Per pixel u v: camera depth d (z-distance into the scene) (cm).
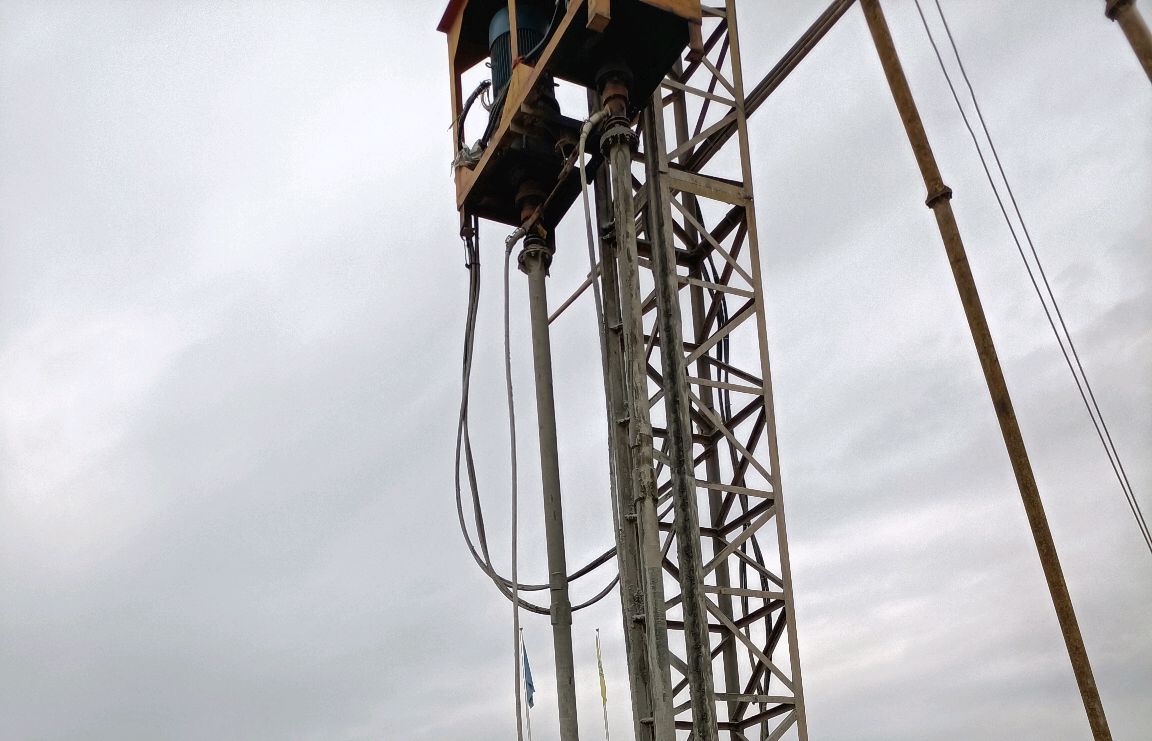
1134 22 1136
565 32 1503
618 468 1504
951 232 1269
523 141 1717
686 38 1526
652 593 1345
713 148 1753
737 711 1553
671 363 1462
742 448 1543
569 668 1597
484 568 1736
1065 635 1130
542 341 1739
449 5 1928
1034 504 1169
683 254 1770
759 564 1573
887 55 1331
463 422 1812
